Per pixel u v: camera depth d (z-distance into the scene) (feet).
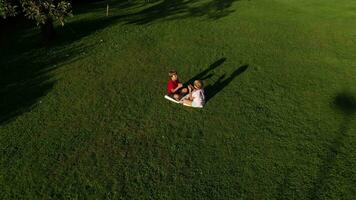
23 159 36.68
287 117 42.45
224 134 39.81
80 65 54.34
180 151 37.50
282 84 49.06
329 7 79.15
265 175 34.58
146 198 32.35
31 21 72.54
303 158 36.50
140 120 42.14
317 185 33.47
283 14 75.10
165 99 45.98
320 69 52.80
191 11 77.56
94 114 43.21
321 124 41.29
